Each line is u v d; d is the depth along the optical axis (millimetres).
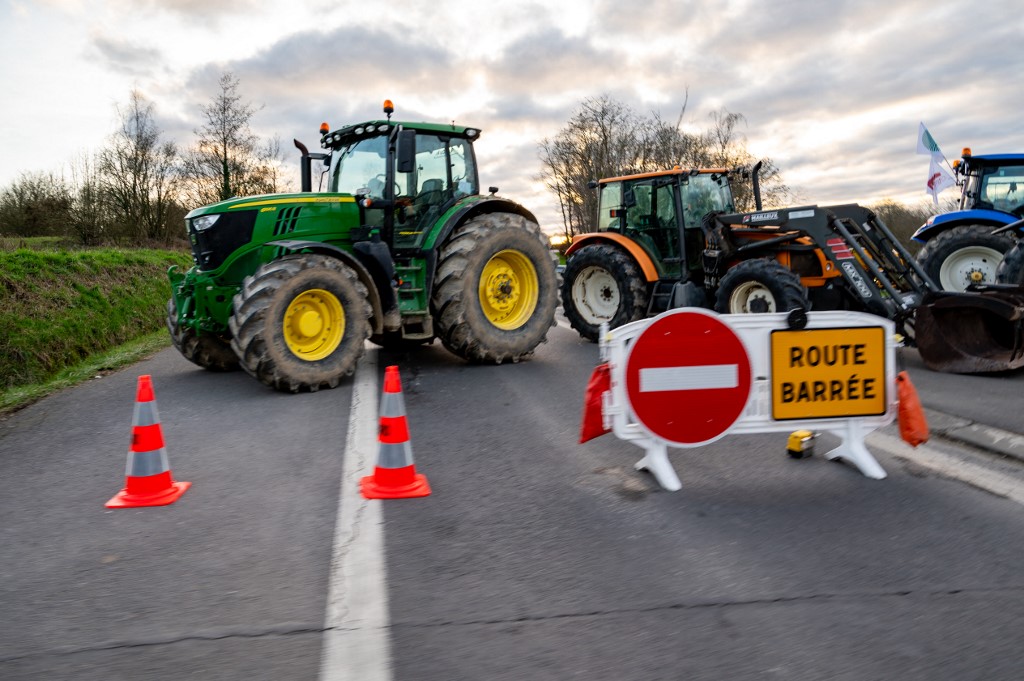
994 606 2547
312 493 3908
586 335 10289
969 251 8742
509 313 8266
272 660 2281
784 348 3959
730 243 9070
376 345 10008
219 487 4039
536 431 5145
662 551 3068
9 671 2236
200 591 2775
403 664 2250
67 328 9625
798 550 3047
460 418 5590
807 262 8570
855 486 3822
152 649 2355
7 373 7746
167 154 21766
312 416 5715
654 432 3912
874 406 4051
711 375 3920
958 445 4512
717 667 2209
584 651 2311
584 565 2947
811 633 2395
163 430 5395
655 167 27734
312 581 2848
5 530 3461
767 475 4047
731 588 2721
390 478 3863
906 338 7465
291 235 7258
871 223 7797
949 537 3139
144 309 12656
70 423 5754
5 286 9695
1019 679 2129
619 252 9953
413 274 7703
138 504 3750
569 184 31078
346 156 8172
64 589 2812
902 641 2338
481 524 3422
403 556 3070
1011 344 6664
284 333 6559
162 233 21547
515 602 2645
